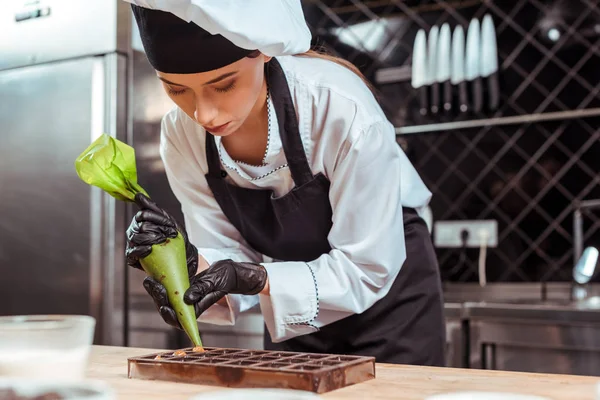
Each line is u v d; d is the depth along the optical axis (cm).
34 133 249
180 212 255
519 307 223
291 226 146
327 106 133
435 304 157
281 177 142
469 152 304
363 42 326
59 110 245
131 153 118
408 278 154
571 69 288
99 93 238
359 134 130
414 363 151
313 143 136
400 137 317
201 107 114
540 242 289
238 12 103
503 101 298
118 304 234
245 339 235
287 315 129
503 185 297
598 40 284
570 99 287
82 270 237
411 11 317
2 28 257
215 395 64
